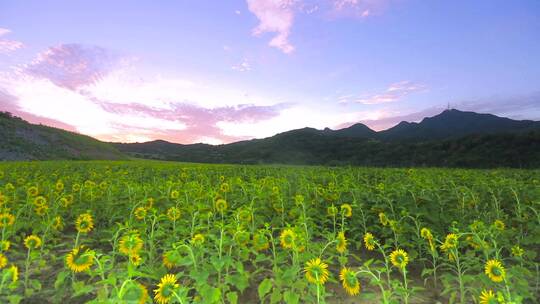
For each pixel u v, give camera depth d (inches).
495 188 365.1
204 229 225.8
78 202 338.3
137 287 101.9
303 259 152.3
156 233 192.1
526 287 143.9
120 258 208.2
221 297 140.3
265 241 165.3
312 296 146.9
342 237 167.5
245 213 213.9
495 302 104.0
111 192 330.3
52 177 565.9
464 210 293.4
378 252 245.4
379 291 170.6
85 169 824.3
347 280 123.0
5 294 155.3
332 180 480.7
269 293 161.5
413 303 157.0
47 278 181.0
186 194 287.3
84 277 178.5
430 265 216.7
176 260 148.8
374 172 675.4
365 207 290.4
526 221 261.6
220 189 352.8
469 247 228.8
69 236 244.5
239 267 142.5
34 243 165.2
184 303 101.7
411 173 548.4
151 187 352.5
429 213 268.7
